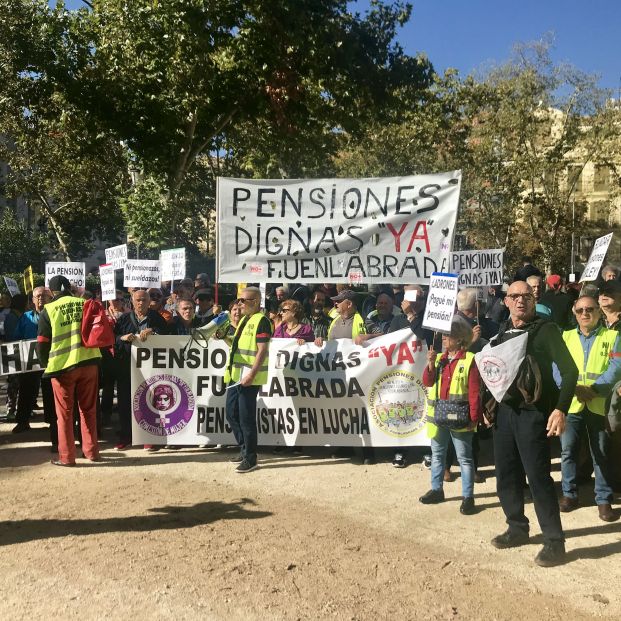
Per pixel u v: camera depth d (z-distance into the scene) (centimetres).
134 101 1941
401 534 501
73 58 1955
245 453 677
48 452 754
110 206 3316
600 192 5006
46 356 683
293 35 1752
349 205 735
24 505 562
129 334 750
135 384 757
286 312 776
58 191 3322
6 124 2633
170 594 396
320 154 2319
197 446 781
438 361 575
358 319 768
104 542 477
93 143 2184
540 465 450
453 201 714
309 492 605
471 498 551
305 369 733
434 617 374
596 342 556
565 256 4481
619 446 544
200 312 873
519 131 3509
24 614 373
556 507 451
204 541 479
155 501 573
